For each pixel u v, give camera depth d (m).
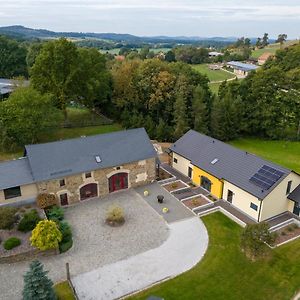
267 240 25.80
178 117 55.72
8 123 47.03
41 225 26.48
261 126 60.59
